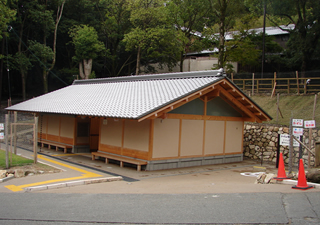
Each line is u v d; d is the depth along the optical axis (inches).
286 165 582.6
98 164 500.7
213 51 1482.5
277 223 200.1
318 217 210.1
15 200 267.6
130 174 425.4
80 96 657.0
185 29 1326.3
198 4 1214.3
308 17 1039.0
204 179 407.2
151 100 455.8
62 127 674.2
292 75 877.2
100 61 1576.0
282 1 1057.5
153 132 455.8
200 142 533.0
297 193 279.9
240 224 199.6
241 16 1162.0
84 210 235.3
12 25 1192.2
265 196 271.6
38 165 434.3
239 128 617.9
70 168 446.6
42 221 210.1
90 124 656.4
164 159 473.1
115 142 521.7
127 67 1638.8
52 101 688.4
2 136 397.1
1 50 1264.8
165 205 248.1
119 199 271.1
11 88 1456.7
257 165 566.9
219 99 566.9
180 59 1363.2
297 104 775.7
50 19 1198.9
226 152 586.9
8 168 398.6
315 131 543.8
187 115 506.0
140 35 1213.1
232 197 272.2
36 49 1158.3
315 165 473.7
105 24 1445.6
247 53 1138.7
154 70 1581.0
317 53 1081.4
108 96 581.6
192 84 499.8
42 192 303.9
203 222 203.9
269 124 671.8
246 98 546.6
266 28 1541.6
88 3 1401.3
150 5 1267.2
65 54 1546.5
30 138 793.6
